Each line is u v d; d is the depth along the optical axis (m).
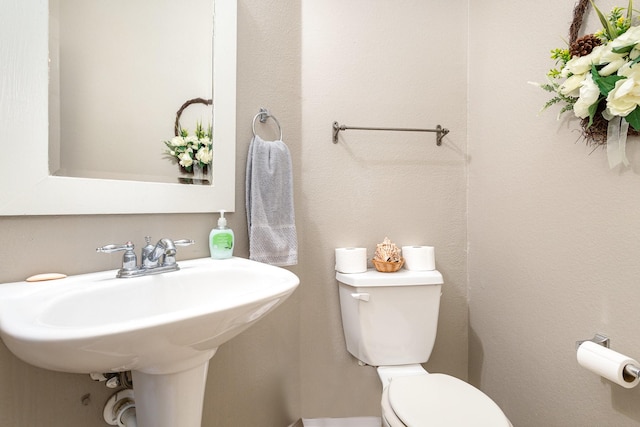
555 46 1.03
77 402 0.80
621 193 0.84
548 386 1.06
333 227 1.39
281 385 1.30
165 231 0.98
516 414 1.19
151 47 0.98
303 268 1.37
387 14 1.42
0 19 0.69
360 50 1.41
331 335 1.38
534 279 1.11
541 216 1.08
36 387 0.74
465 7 1.44
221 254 1.04
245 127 1.20
